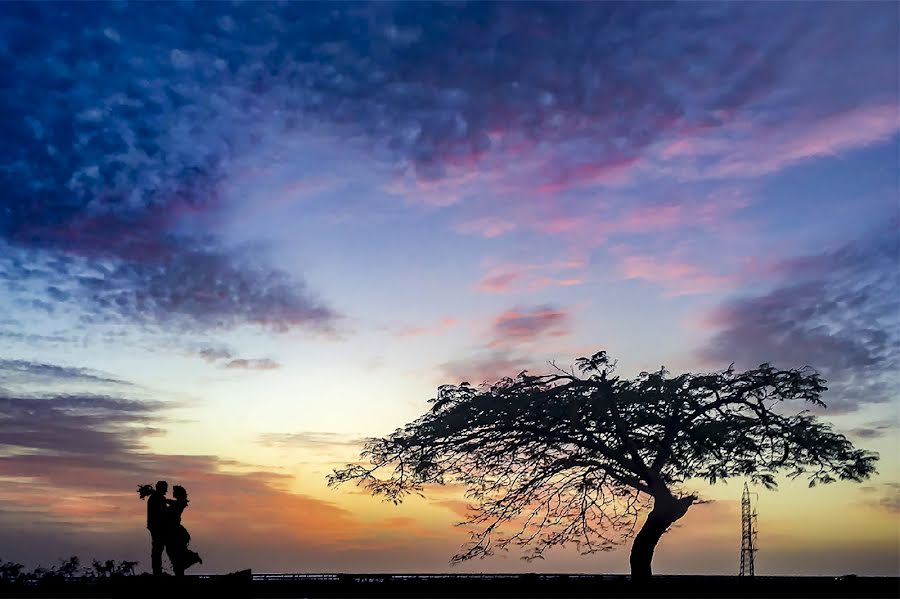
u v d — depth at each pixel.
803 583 26.97
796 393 26.05
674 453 26.16
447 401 28.27
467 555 27.64
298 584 27.69
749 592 26.73
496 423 27.34
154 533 19.19
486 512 27.77
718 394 26.58
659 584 26.69
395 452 28.30
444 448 27.86
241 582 20.78
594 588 27.30
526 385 27.77
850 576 27.05
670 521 26.48
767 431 26.19
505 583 27.77
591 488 26.86
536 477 27.30
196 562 19.58
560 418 26.61
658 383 26.08
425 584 27.56
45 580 25.56
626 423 26.22
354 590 27.67
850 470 25.67
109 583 25.62
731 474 26.11
